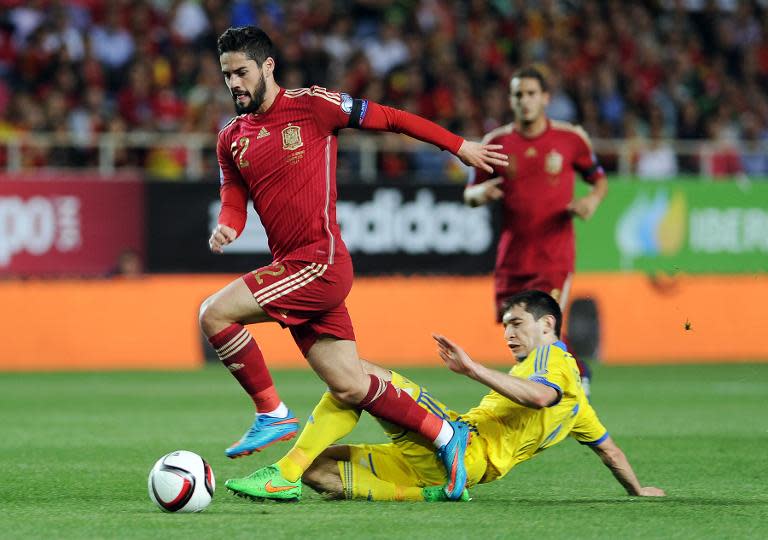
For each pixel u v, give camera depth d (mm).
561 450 29578
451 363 19906
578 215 30516
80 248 56938
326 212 20734
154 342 57812
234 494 21156
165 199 57688
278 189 20656
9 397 44625
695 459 28484
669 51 79875
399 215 59406
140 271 57656
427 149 63500
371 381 20609
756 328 63781
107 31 68812
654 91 77062
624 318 62125
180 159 61438
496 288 31516
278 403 20953
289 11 73500
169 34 69938
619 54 78125
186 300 58094
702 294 63094
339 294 20625
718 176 67062
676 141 71938
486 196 29625
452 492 20953
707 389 48688
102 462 27422
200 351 58469
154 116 65750
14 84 66562
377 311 59219
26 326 56469
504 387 19938
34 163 59031
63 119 62312
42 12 69500
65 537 17469
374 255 59219
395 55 73562
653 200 62469
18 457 28328
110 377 53031
